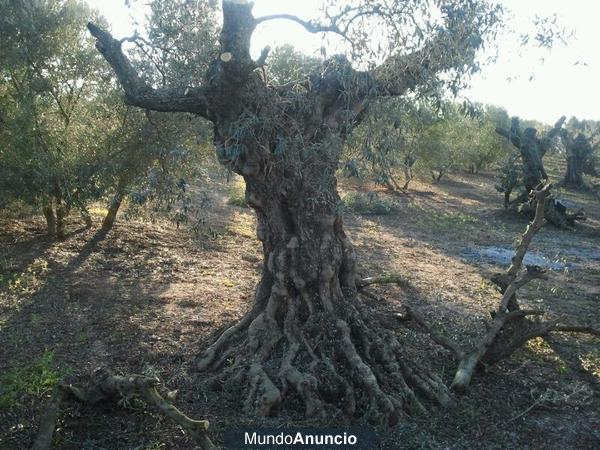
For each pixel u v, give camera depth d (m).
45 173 9.40
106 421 4.82
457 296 9.17
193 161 10.34
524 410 5.43
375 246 13.03
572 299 9.45
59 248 10.47
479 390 5.75
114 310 7.58
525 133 18.47
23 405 5.05
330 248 5.91
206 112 5.48
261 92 5.14
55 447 4.48
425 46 4.76
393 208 18.20
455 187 25.98
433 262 11.76
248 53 4.78
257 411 4.95
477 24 4.74
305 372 5.35
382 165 4.75
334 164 5.36
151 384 4.41
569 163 27.56
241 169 5.49
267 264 6.16
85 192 9.60
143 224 12.71
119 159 10.13
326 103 5.32
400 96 5.04
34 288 8.31
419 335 7.00
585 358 6.85
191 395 5.32
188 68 6.78
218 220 14.20
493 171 34.66
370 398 5.08
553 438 4.99
